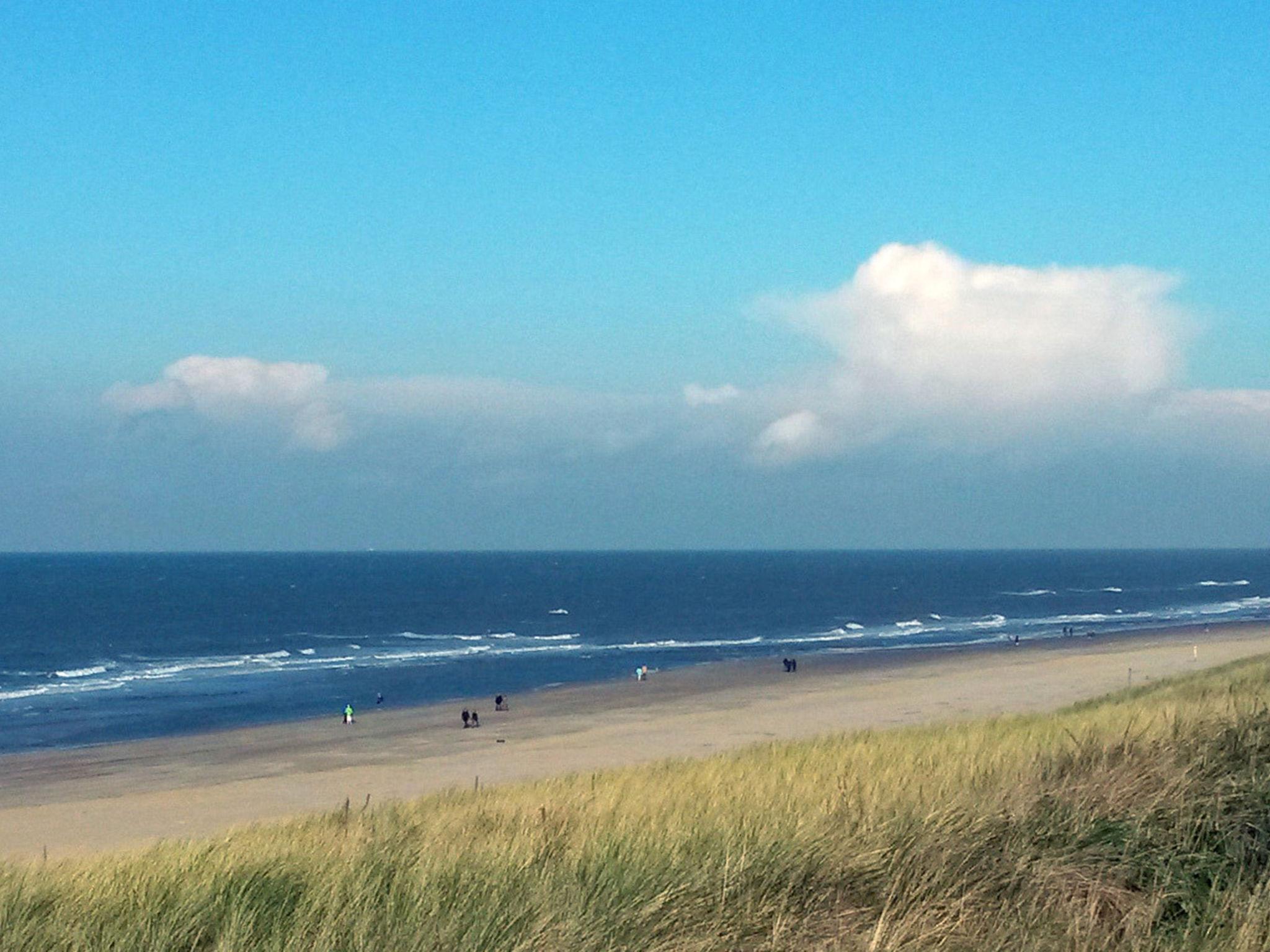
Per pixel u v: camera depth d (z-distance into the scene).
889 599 184.12
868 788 8.98
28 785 39.12
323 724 54.22
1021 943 5.31
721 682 69.62
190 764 42.88
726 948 5.43
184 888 6.39
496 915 5.63
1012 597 186.38
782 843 6.70
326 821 12.54
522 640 113.38
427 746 44.81
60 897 6.54
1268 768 7.73
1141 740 9.02
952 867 6.27
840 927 5.63
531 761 38.28
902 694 55.69
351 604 177.50
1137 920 5.56
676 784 13.91
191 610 162.00
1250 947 5.18
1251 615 131.88
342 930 5.54
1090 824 6.75
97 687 76.00
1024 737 15.66
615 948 5.30
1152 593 195.38
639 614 153.75
